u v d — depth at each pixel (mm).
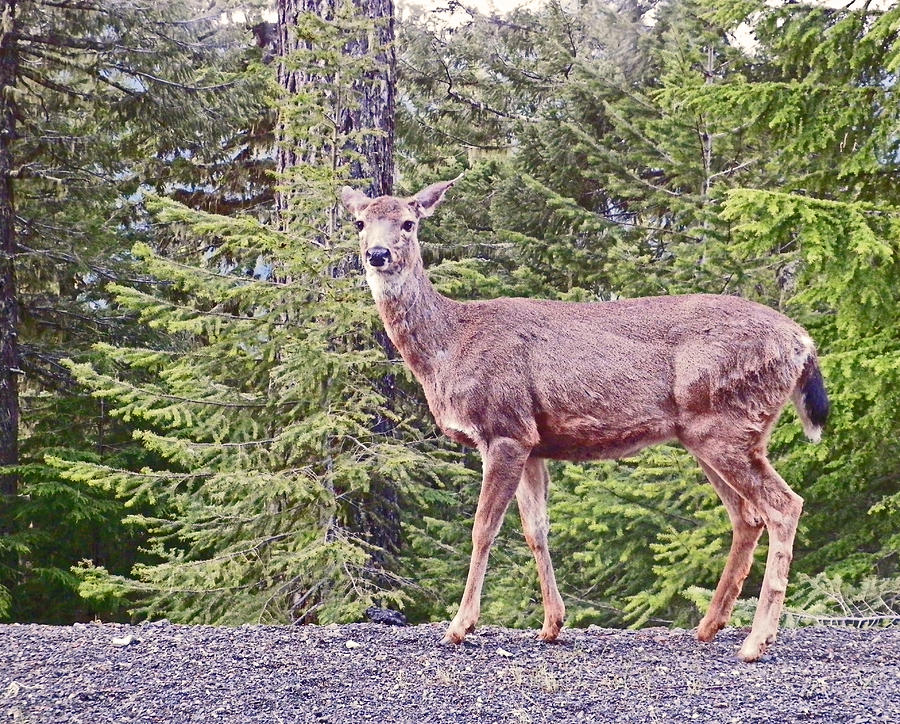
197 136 15961
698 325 5137
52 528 14906
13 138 14078
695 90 8648
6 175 14016
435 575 10086
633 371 5121
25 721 3900
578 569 10703
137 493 8148
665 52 11305
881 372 7395
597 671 4637
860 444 8789
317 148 8328
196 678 4445
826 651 5090
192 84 15289
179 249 15633
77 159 14727
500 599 9664
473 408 5180
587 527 9703
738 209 7535
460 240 14461
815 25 8469
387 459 7789
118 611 15359
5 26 13773
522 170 14203
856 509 9398
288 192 8344
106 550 15742
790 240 9289
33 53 14211
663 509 9203
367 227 5332
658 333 5176
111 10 14133
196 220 7898
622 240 11109
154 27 14836
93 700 4145
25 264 14133
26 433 16750
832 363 7797
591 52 18000
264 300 8000
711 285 9625
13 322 14117
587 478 9227
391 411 8523
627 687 4391
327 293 7832
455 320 5348
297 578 8352
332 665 4672
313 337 7750
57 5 13984
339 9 8578
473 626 5129
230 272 8797
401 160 17453
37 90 15297
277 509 8477
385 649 4980
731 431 5020
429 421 9422
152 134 15789
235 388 8430
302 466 8312
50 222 14664
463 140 17625
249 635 5215
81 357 14836
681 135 11109
